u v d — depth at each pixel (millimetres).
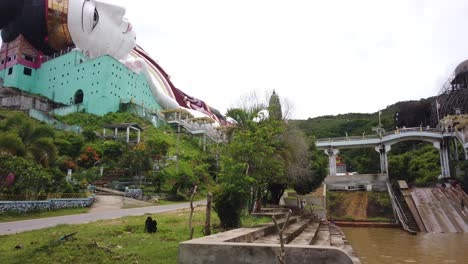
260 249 7680
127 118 65938
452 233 29547
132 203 33156
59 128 55125
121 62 76625
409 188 44656
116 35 77750
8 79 72062
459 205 36750
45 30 69125
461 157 60469
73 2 69062
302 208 36625
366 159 79312
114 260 9305
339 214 39062
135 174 44281
